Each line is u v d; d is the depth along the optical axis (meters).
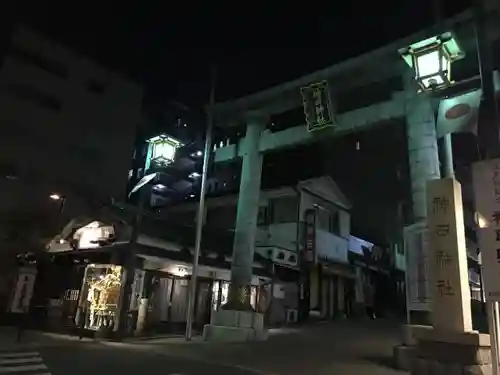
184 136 37.88
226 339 16.20
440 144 12.73
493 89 6.91
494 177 6.76
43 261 20.97
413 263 11.31
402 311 33.59
